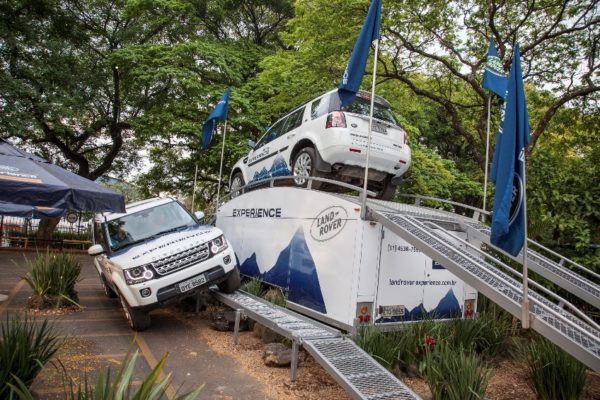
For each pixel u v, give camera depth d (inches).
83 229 858.1
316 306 242.4
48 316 287.4
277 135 357.1
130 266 252.2
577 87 466.6
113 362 207.8
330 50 438.6
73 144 851.4
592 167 362.3
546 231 336.8
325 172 291.0
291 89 543.8
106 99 801.6
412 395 152.7
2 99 597.6
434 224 238.4
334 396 179.6
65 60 696.4
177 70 601.3
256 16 823.1
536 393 195.8
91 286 421.7
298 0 456.8
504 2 446.9
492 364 232.8
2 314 282.8
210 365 210.8
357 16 426.9
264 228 309.3
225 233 376.5
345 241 230.1
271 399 175.6
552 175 350.9
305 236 260.7
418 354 212.5
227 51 684.1
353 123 281.4
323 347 184.5
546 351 196.2
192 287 259.1
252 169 394.9
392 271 232.4
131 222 308.3
